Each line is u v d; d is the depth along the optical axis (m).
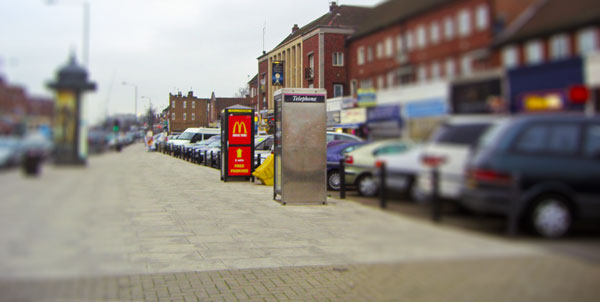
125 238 2.14
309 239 5.97
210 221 7.27
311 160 9.46
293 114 9.39
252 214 8.06
